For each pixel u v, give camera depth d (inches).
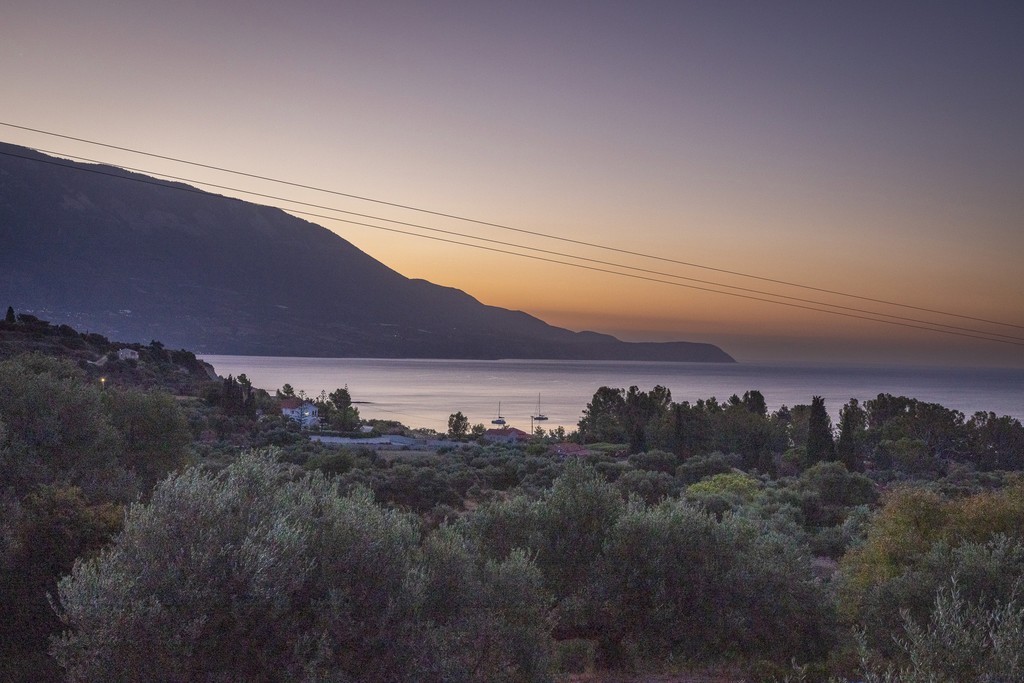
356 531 451.2
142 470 1406.3
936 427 5251.0
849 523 1795.0
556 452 4259.4
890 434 5310.0
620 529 681.6
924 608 650.2
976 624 338.6
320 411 7317.9
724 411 5575.8
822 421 4197.8
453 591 490.6
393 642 418.3
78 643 368.2
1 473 868.0
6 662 482.3
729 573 678.5
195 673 375.6
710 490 2522.1
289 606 398.0
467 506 2301.9
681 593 661.9
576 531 695.1
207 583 381.4
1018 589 581.0
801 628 693.3
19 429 984.9
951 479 3329.2
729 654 659.4
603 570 663.1
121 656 361.7
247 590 387.9
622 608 658.8
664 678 617.6
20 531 559.2
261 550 394.3
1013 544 673.0
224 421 4183.1
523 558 548.7
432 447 4808.1
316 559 431.5
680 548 679.1
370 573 435.8
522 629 487.2
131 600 370.0
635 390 6225.4
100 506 657.0
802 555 754.2
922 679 326.3
